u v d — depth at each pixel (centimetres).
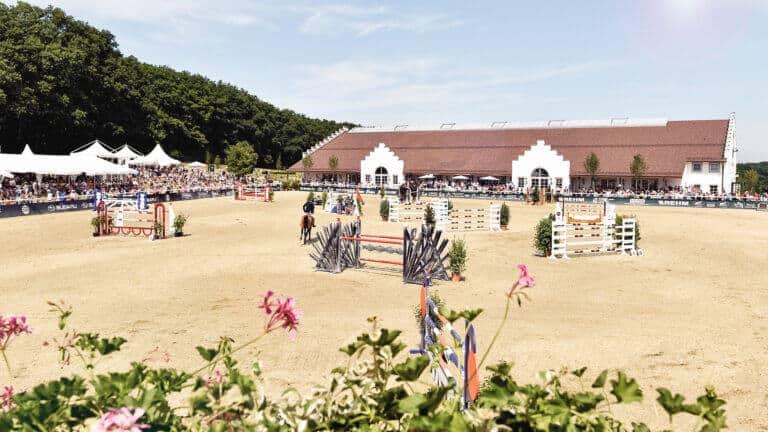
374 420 288
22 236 2706
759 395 870
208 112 11231
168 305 1420
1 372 926
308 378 909
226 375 340
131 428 220
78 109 6731
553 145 6919
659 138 6531
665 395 267
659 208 4959
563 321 1295
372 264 2078
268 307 331
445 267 1828
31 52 6125
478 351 1068
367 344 310
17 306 1391
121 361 984
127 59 9656
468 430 245
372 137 8212
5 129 6612
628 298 1545
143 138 8731
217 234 2900
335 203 4409
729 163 6169
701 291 1639
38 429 254
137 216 3778
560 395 280
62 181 5494
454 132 7819
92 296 1514
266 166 12912
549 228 2286
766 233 3059
